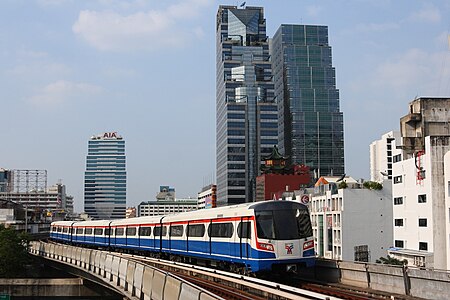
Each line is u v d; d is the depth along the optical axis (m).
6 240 72.19
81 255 46.34
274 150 132.50
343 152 190.00
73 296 57.41
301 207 27.91
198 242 34.59
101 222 61.38
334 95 193.25
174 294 17.20
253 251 26.88
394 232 68.12
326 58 196.00
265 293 22.31
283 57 196.62
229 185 172.50
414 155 63.31
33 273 75.06
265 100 187.50
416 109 68.44
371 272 24.19
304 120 190.25
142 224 48.03
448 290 19.56
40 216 157.75
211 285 25.89
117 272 29.81
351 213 78.44
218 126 199.50
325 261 28.33
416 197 61.81
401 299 20.95
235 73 195.75
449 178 54.66
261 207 27.36
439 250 57.03
